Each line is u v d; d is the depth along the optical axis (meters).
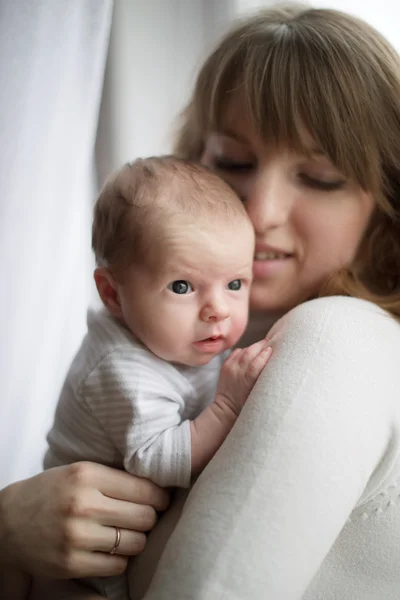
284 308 0.96
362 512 0.74
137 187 0.86
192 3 1.44
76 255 1.38
